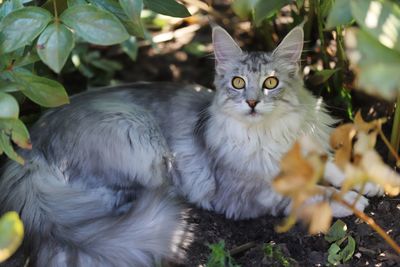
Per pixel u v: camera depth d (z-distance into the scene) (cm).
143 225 308
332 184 347
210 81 482
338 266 311
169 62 504
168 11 337
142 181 346
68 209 324
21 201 321
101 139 339
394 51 219
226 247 331
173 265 315
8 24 271
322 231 327
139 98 368
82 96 372
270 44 441
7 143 275
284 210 348
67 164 339
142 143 346
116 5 304
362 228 328
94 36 266
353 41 228
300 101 339
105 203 339
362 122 254
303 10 409
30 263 313
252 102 321
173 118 364
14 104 261
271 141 337
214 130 346
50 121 352
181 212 333
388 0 245
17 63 290
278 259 312
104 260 299
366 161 232
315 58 433
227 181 349
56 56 265
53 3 295
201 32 517
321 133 353
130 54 466
